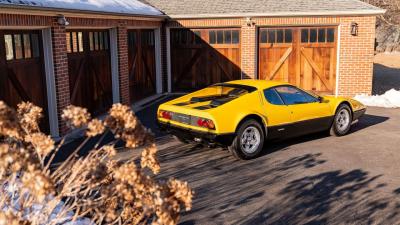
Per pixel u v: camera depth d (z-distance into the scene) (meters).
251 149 8.26
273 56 16.34
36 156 3.15
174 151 8.84
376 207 6.00
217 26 16.41
